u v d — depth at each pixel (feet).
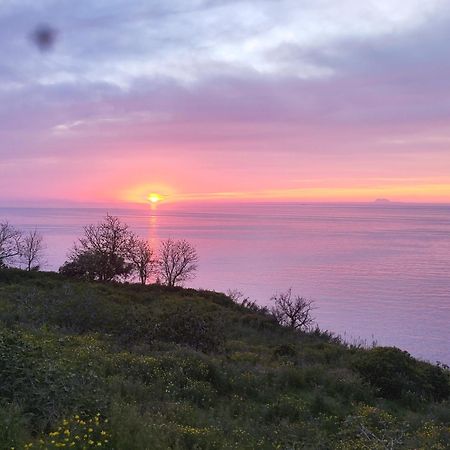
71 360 29.63
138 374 34.35
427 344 140.46
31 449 16.61
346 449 23.89
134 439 19.33
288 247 584.81
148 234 635.66
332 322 172.04
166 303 83.66
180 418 25.82
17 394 20.75
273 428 27.20
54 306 56.08
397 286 284.82
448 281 310.65
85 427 18.71
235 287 256.73
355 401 36.52
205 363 38.27
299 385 38.75
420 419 32.99
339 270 363.97
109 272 118.32
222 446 22.13
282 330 80.12
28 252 165.27
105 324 53.52
